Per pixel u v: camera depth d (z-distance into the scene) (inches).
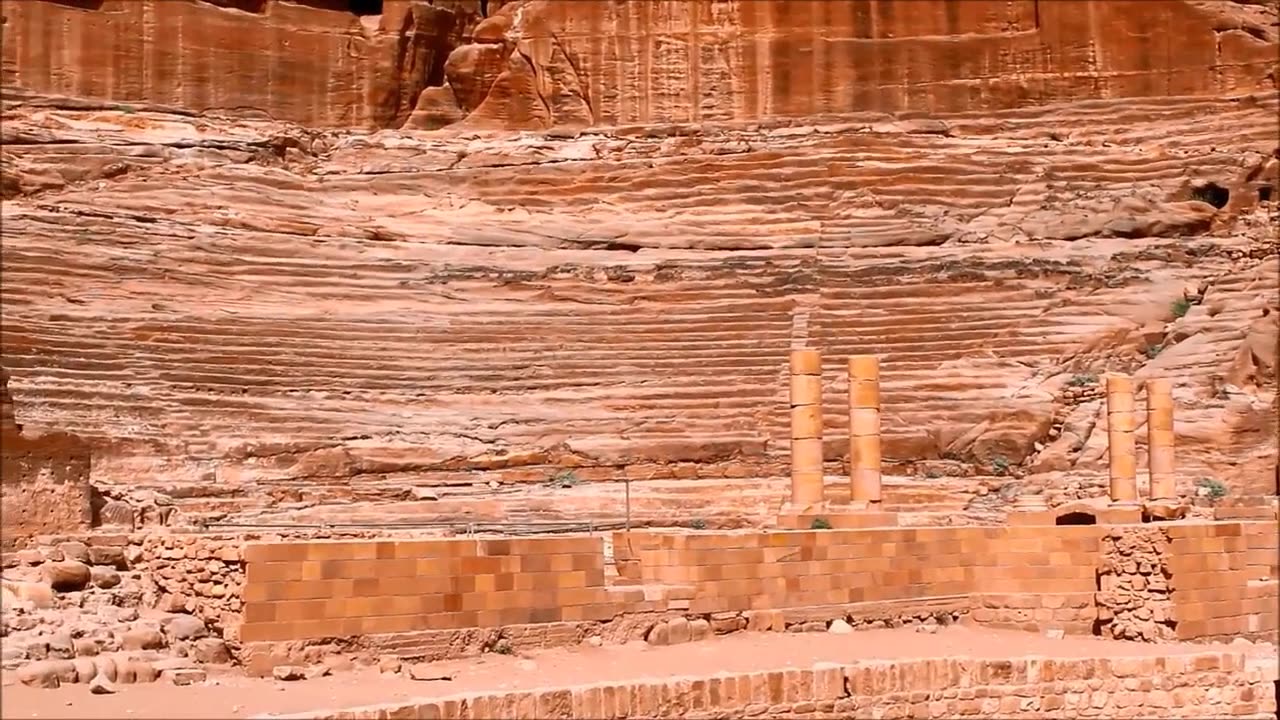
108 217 1913.1
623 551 1149.7
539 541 1038.4
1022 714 1019.3
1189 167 2063.2
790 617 1155.9
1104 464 1562.5
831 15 2247.8
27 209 1925.4
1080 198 2036.2
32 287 1750.7
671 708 908.6
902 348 1770.4
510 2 2362.2
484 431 1642.5
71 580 925.2
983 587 1229.7
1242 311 1731.1
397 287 1891.0
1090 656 1051.3
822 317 1814.7
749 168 2103.8
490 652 1010.7
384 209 2084.2
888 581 1201.4
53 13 2161.7
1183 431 1574.8
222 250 1895.9
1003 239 1993.1
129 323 1695.4
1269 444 1572.3
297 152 2177.7
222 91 2223.2
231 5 2279.8
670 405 1701.5
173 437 1540.4
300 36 2266.2
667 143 2192.4
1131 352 1734.7
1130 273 1834.4
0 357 1584.6
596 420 1667.1
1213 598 1182.9
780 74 2241.6
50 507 992.9
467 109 2337.6
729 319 1831.9
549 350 1792.6
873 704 978.7
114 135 2097.7
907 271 1865.2
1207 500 1460.4
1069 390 1663.4
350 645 954.7
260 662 920.3
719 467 1614.2
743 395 1706.4
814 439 1371.8
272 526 1236.5
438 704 824.9
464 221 2078.0
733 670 964.0
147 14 2199.8
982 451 1609.3
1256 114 2134.6
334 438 1592.0
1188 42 2185.0
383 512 1418.6
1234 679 1058.1
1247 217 2027.6
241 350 1711.4
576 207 2119.8
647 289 1887.3
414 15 2319.1
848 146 2107.5
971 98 2223.2
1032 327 1764.3
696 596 1115.3
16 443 983.6
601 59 2278.5
